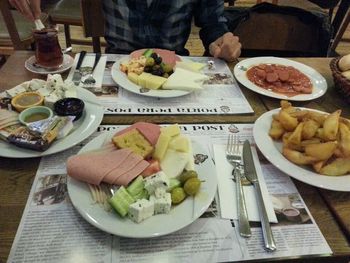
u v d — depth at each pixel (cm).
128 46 142
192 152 70
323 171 68
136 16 134
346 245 56
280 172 72
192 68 107
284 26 142
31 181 64
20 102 82
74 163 61
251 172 69
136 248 53
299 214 61
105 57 114
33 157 69
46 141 69
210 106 94
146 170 62
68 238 54
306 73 113
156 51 115
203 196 60
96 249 52
